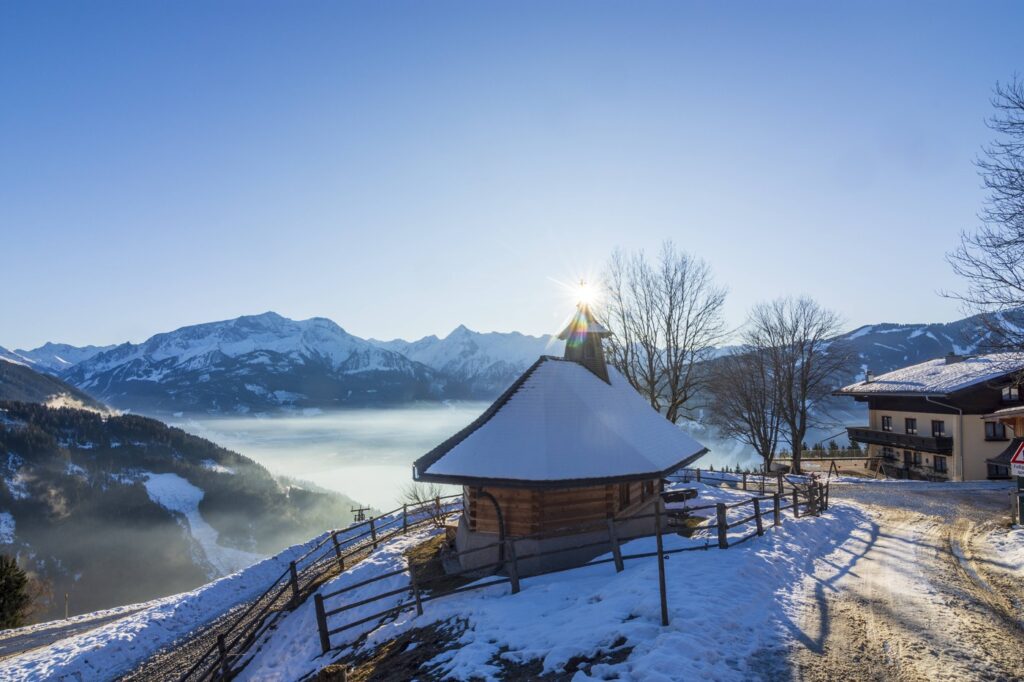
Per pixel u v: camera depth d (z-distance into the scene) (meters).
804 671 8.95
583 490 16.69
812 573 14.22
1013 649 10.01
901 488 32.00
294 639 16.59
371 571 19.23
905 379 47.91
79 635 25.95
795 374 45.12
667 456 18.38
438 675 10.09
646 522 18.98
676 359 38.62
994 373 36.78
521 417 17.44
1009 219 17.05
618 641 9.75
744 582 12.35
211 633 23.69
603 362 21.38
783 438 53.03
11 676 20.30
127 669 21.27
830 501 26.62
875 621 11.22
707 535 17.58
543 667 9.41
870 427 51.72
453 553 18.75
